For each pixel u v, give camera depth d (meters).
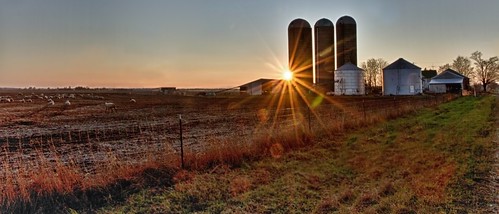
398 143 12.31
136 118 24.95
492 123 17.31
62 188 6.92
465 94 64.88
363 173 8.42
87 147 13.01
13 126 20.19
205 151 9.59
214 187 7.38
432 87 76.00
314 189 7.38
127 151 11.91
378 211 5.91
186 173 8.20
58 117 25.91
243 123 20.48
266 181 7.89
